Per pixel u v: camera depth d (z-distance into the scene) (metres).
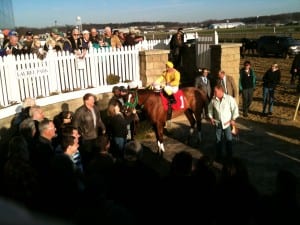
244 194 3.92
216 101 8.10
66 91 11.26
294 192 3.66
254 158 8.62
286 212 3.54
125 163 4.14
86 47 12.16
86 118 7.10
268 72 12.44
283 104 14.38
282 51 31.53
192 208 3.64
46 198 3.68
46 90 10.64
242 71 12.30
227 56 13.01
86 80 11.78
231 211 3.88
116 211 2.37
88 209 2.40
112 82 12.20
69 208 3.71
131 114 8.86
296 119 12.13
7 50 10.09
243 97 12.47
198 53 14.66
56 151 5.22
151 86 10.29
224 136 8.25
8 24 10.23
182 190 3.67
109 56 12.32
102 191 2.97
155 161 8.79
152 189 3.97
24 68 9.88
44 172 4.45
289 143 9.69
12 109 9.02
